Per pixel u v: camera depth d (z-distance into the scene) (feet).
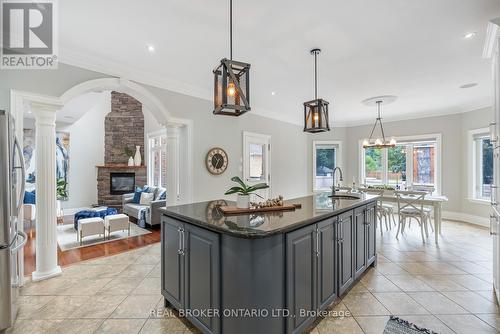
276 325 5.35
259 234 4.98
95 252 12.40
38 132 9.21
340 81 12.75
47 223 9.34
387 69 11.21
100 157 25.11
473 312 7.23
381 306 7.54
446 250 12.41
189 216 6.48
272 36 8.44
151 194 20.34
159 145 24.11
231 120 15.71
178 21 7.65
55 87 9.39
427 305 7.59
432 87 13.70
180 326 6.62
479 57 9.99
